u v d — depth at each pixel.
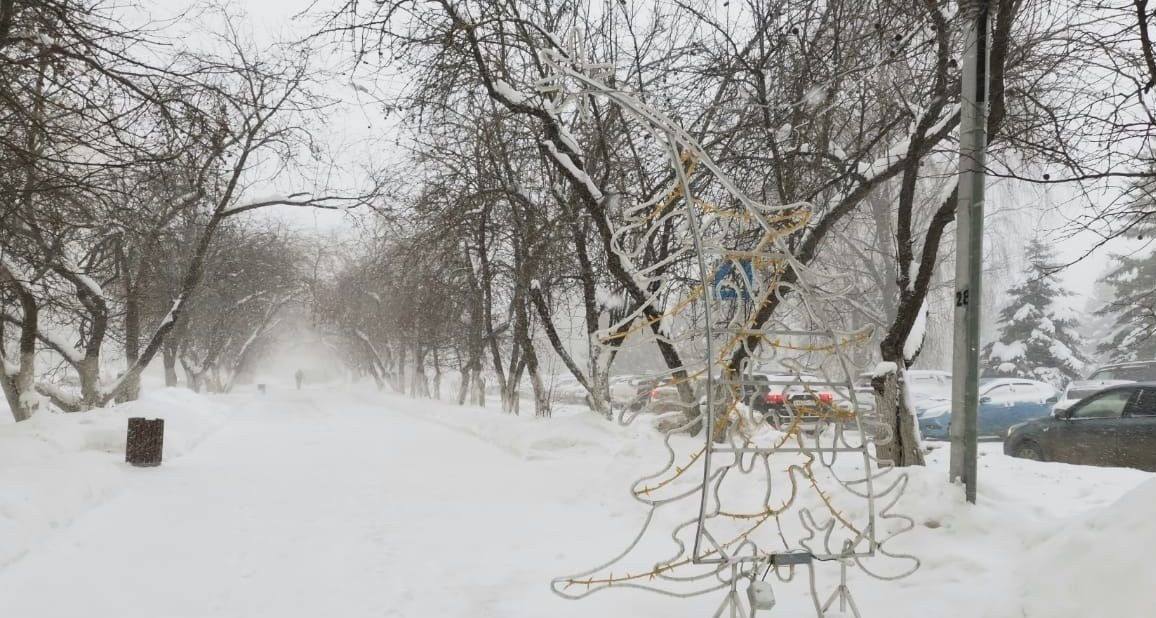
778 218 4.67
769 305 7.51
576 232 14.74
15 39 9.85
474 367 28.84
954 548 5.38
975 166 6.31
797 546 6.15
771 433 9.90
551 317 18.64
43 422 13.72
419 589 5.98
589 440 13.37
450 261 19.39
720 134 12.21
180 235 23.61
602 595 5.71
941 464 9.89
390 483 11.34
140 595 5.85
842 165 10.47
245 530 8.08
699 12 13.08
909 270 9.04
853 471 7.43
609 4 14.71
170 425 17.47
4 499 7.50
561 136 11.97
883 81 10.50
